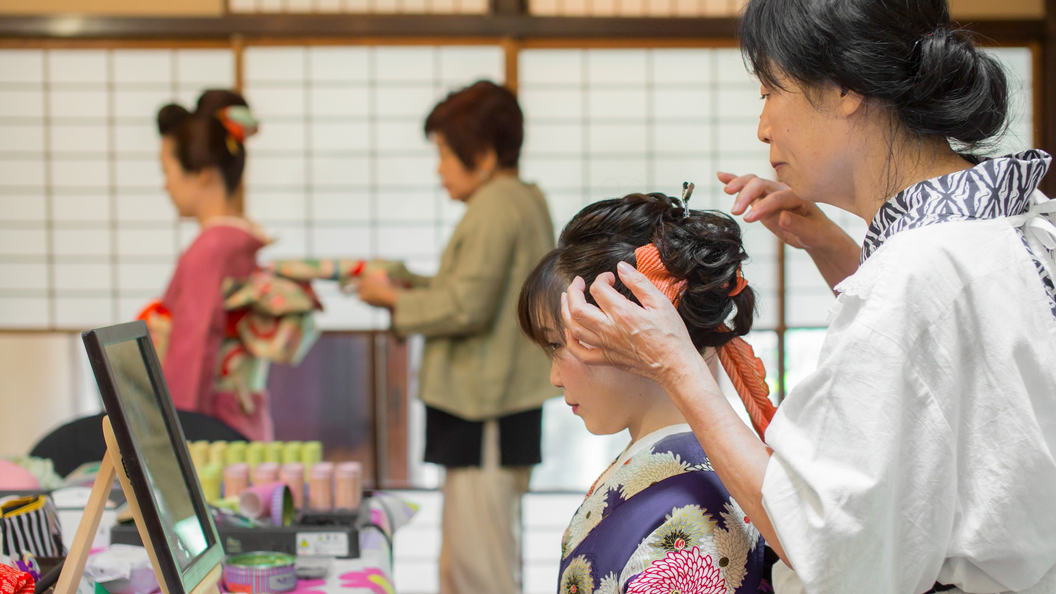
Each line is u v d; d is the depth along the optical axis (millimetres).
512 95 2373
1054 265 770
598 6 3820
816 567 701
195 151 2416
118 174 3881
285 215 3906
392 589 1295
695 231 893
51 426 3898
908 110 777
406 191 3906
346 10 3789
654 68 3893
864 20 766
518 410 2314
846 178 833
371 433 3871
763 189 1237
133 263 3904
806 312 3889
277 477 1518
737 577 832
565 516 3828
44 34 3729
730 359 1012
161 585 864
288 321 2428
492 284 2230
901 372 705
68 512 1428
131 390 904
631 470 890
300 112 3871
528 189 2404
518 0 3756
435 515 3803
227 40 3824
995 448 715
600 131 3906
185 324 2328
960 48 768
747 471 764
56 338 3900
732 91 3904
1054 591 754
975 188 756
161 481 917
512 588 2355
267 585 1172
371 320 3881
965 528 724
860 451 701
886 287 724
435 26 3736
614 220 956
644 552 820
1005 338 712
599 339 856
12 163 3871
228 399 2424
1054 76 3697
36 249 3891
